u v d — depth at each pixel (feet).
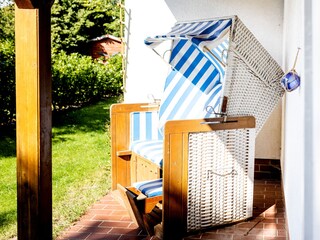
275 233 11.89
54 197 15.66
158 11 18.81
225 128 11.94
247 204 12.74
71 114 39.78
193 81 15.40
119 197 14.94
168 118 15.38
